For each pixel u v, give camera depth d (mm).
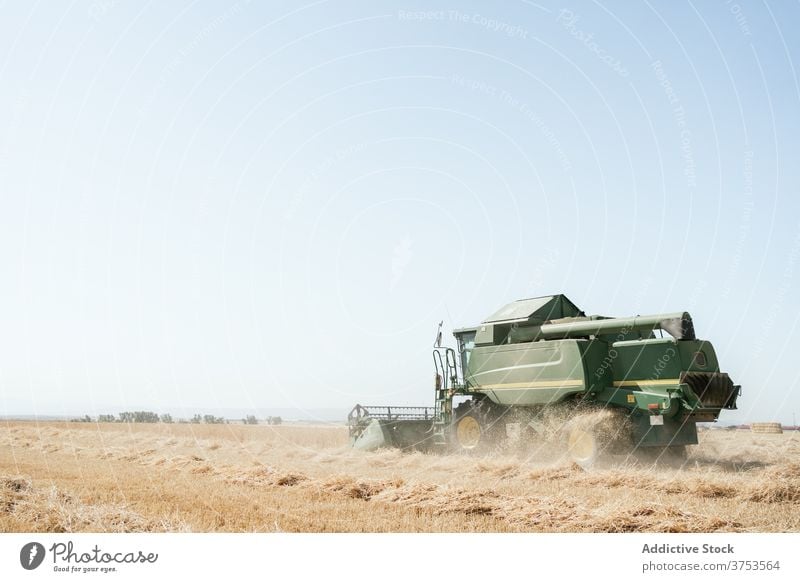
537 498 10172
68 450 21609
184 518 8750
